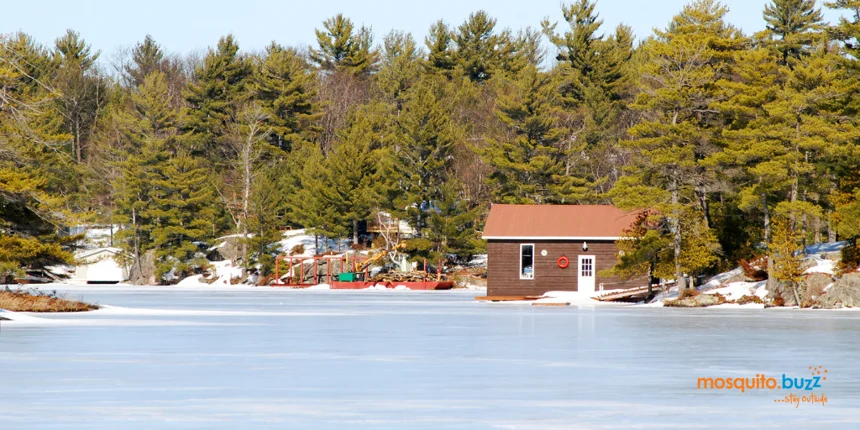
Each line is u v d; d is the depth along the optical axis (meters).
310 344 46.50
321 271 173.50
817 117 92.25
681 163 91.50
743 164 92.31
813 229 111.81
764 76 98.62
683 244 93.38
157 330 54.94
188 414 26.22
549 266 112.62
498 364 37.84
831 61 94.69
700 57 95.81
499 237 112.75
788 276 86.44
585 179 162.00
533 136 166.38
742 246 100.50
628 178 95.88
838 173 93.50
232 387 31.27
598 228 112.69
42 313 70.75
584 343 47.38
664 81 95.81
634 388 31.30
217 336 51.00
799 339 49.84
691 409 27.30
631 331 55.59
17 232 84.00
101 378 33.28
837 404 28.30
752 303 88.12
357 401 28.52
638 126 95.12
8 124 78.38
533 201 161.88
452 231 165.00
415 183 170.88
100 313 72.62
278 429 24.17
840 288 84.25
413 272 164.75
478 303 101.19
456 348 44.56
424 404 28.02
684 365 37.59
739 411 27.03
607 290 109.38
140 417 25.75
